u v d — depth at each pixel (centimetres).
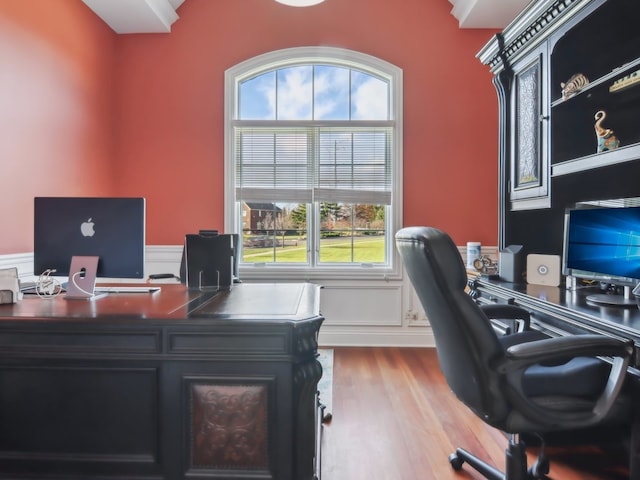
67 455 129
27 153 237
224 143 337
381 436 189
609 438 174
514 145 239
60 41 266
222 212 340
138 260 165
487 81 329
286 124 338
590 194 204
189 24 337
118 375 128
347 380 257
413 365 286
